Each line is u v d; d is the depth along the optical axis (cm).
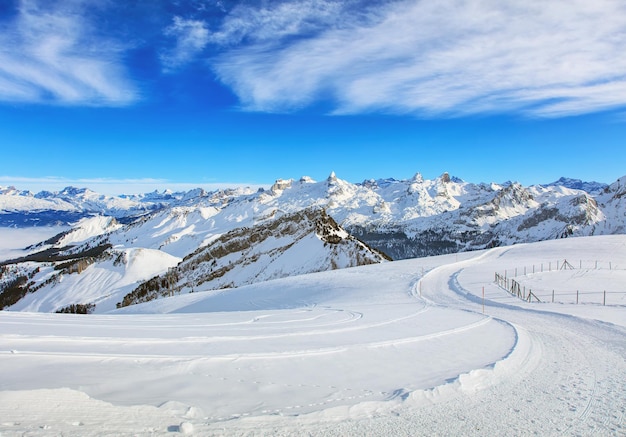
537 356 1545
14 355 1066
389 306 3503
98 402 796
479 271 5641
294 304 5097
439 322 2320
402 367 1280
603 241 7912
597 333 2080
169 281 14075
